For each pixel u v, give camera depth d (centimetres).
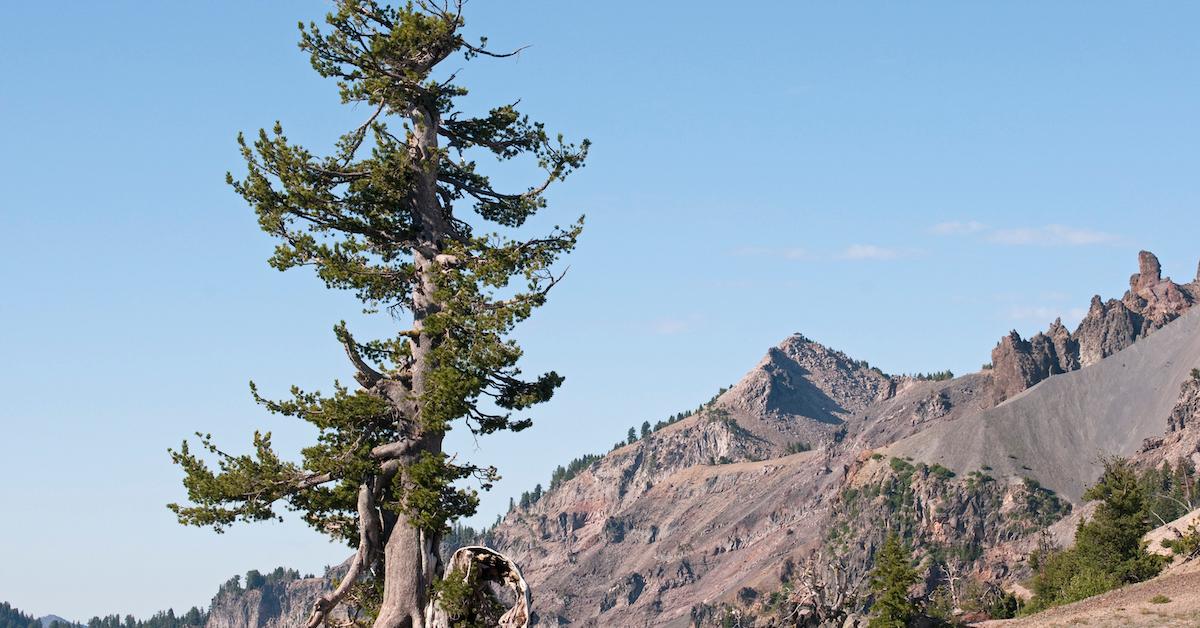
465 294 4147
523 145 4703
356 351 4144
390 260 4528
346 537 4247
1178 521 16425
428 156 4441
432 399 4009
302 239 4266
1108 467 16762
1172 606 8550
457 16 4372
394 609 3934
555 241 4441
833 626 13538
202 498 3956
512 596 4062
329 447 4038
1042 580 17525
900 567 12306
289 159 4300
